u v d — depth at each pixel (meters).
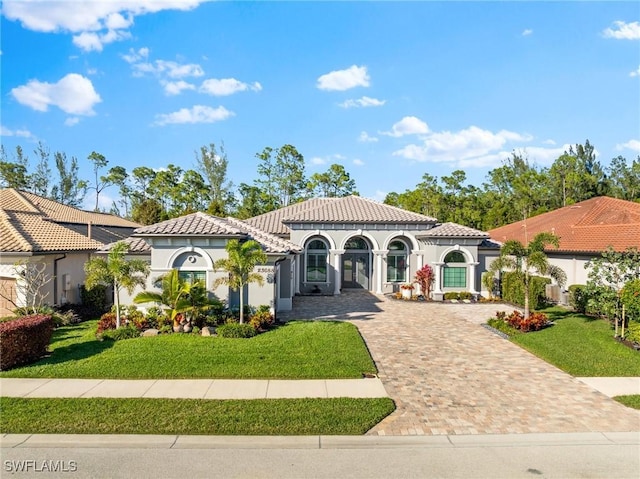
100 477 6.81
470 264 27.27
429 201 56.22
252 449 7.76
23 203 28.95
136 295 18.19
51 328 13.77
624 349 14.36
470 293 26.78
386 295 29.08
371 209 31.17
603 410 9.69
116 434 8.26
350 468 7.13
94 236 30.42
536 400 10.27
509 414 9.44
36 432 8.29
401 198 62.88
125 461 7.30
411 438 8.26
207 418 8.84
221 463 7.25
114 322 17.30
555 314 21.56
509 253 19.30
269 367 12.21
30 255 19.42
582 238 25.98
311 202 35.84
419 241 29.48
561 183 59.97
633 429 8.72
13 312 18.75
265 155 61.38
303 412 9.20
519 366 13.03
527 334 16.67
